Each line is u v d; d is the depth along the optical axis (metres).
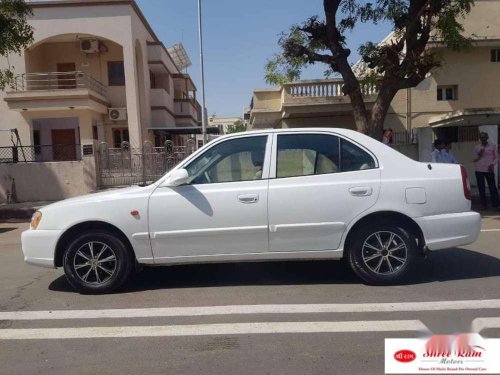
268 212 5.59
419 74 12.68
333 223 5.61
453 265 6.66
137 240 5.64
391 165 5.72
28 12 14.71
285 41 13.95
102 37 23.98
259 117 19.69
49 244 5.71
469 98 18.98
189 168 5.78
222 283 6.10
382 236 5.73
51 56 26.69
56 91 22.36
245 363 3.92
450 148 15.63
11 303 5.64
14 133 23.20
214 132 31.62
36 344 4.42
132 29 24.08
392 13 13.04
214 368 3.84
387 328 4.54
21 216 14.45
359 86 13.43
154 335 4.54
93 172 16.44
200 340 4.39
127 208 5.64
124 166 16.94
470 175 15.57
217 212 5.60
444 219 5.64
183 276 6.45
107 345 4.35
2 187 16.39
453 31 12.50
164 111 28.59
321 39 13.72
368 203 5.59
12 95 22.27
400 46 12.70
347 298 5.39
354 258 5.73
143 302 5.49
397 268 5.74
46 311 5.30
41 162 16.47
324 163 5.74
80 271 5.81
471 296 5.37
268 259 5.71
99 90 25.98
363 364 3.86
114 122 25.84
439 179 5.68
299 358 3.98
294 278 6.22
